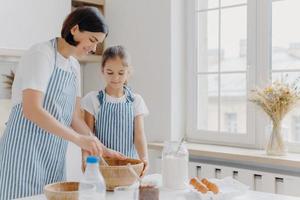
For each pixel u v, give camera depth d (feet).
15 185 5.84
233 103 9.36
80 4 10.68
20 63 5.91
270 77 8.73
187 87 10.04
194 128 9.96
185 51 10.07
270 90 7.89
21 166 5.83
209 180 5.22
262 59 8.80
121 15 10.75
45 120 5.33
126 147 7.09
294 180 7.52
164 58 9.85
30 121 5.81
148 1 10.14
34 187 5.89
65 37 5.67
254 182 8.08
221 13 9.50
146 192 4.47
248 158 7.98
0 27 8.80
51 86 5.85
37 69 5.55
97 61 10.88
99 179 4.34
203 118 9.90
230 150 8.69
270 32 8.75
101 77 11.04
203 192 4.62
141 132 7.11
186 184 5.40
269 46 8.75
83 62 11.18
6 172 5.90
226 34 9.44
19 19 9.10
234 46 9.31
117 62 6.84
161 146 9.30
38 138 5.88
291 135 8.44
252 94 8.41
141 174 5.41
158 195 4.54
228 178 5.30
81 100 7.25
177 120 9.92
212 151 8.57
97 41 5.68
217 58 9.61
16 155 5.85
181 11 9.95
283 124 8.47
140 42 10.34
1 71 9.32
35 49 5.76
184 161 5.38
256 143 8.91
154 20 10.02
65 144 6.27
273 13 8.70
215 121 9.70
